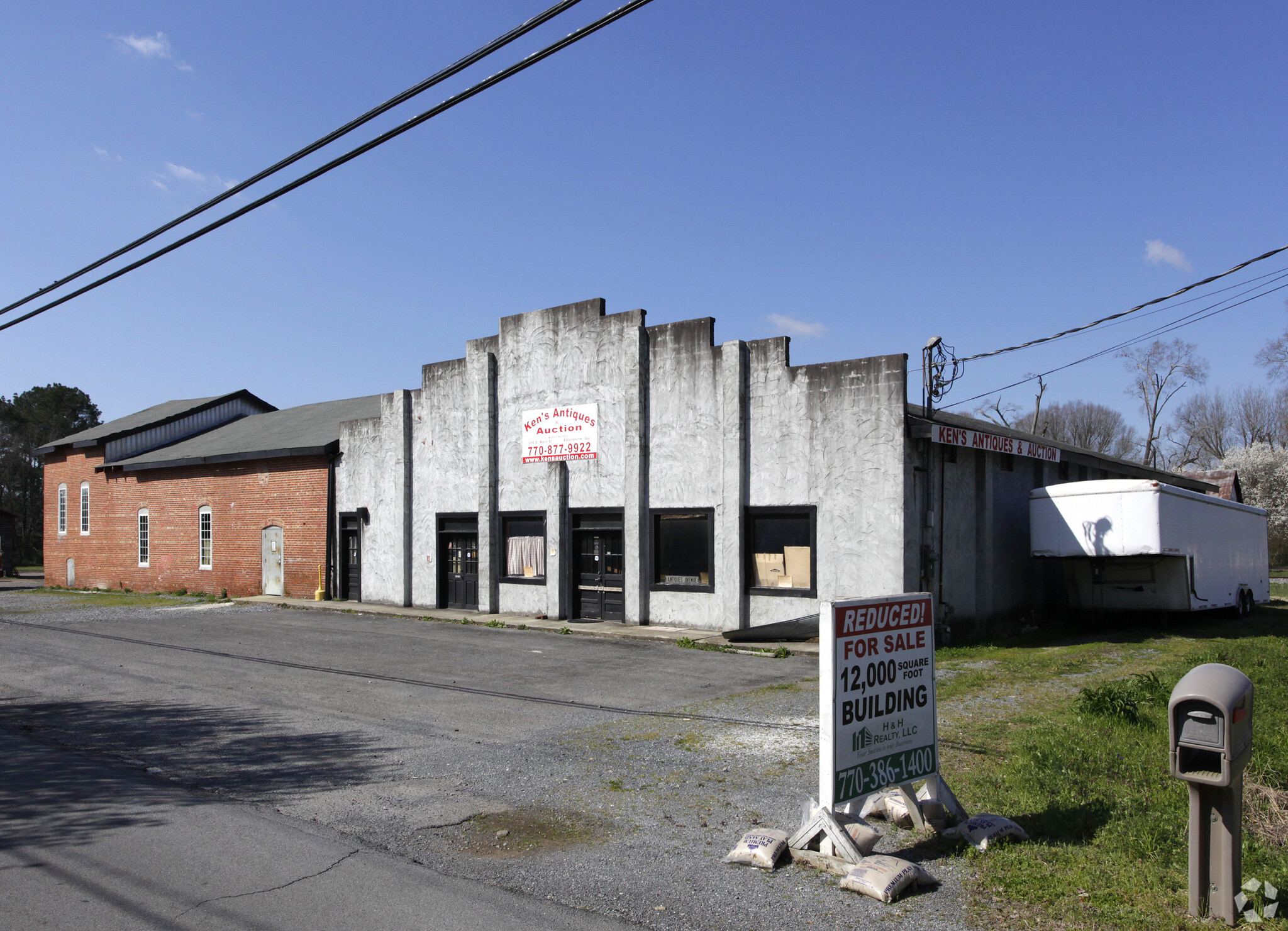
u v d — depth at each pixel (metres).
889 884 4.98
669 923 4.73
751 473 17.38
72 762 8.13
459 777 7.59
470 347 22.66
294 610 24.34
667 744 8.76
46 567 39.47
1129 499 17.25
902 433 15.55
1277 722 8.89
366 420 25.19
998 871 5.29
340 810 6.70
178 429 36.41
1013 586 19.47
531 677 12.88
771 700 11.11
